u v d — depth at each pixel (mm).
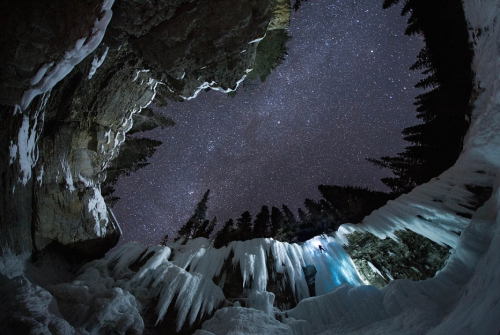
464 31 9547
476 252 6512
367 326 6332
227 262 9102
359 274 8852
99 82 8062
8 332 4902
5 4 4898
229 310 7258
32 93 5879
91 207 8805
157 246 9109
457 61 9984
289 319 7160
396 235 8820
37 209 7555
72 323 5984
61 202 8000
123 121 9625
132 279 7887
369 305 6691
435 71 10945
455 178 8805
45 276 7484
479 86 8945
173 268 8148
